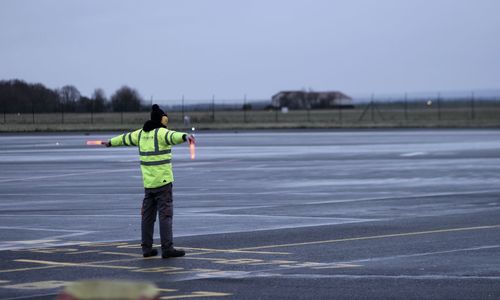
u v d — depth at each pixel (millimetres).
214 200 35781
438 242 23219
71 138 94438
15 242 23766
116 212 31609
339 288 16547
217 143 86312
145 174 21094
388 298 15531
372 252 21422
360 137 100000
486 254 21062
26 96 133500
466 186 41812
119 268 19172
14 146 80250
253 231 25844
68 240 24203
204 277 17891
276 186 42344
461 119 176500
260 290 16359
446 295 15797
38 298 15602
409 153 69500
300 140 92562
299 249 22016
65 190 40656
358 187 41594
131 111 147000
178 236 24797
